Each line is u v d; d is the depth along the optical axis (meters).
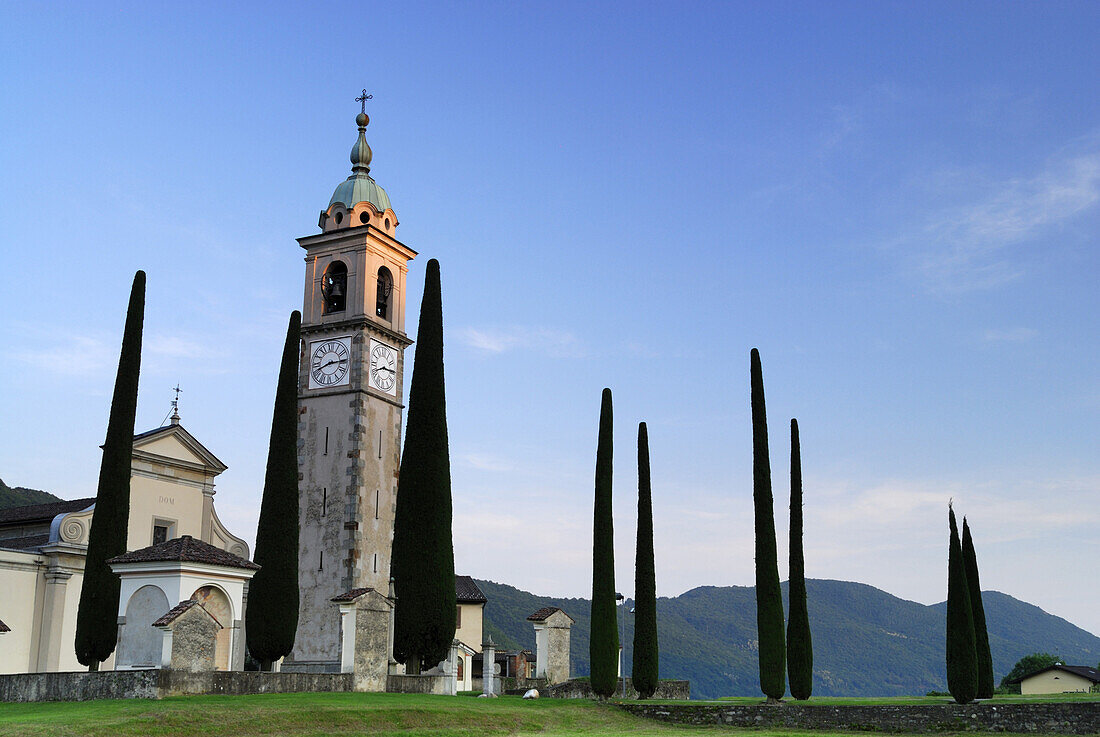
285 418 54.84
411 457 56.12
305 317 65.00
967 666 54.06
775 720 49.88
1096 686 89.81
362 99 70.75
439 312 58.66
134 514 62.88
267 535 53.06
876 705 49.50
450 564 55.25
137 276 52.75
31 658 56.25
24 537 63.69
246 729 34.09
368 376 63.03
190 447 67.38
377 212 66.62
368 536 60.91
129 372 51.31
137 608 41.44
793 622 57.53
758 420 59.78
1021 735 46.22
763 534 57.94
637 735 43.19
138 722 32.22
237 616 43.59
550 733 43.19
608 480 59.41
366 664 48.09
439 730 39.09
